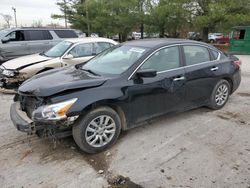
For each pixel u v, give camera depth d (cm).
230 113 479
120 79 346
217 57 480
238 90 660
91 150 330
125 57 394
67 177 286
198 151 338
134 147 350
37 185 272
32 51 1002
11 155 332
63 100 300
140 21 2630
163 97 389
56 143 362
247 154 330
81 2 3042
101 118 332
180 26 2403
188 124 427
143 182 276
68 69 415
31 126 302
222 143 361
